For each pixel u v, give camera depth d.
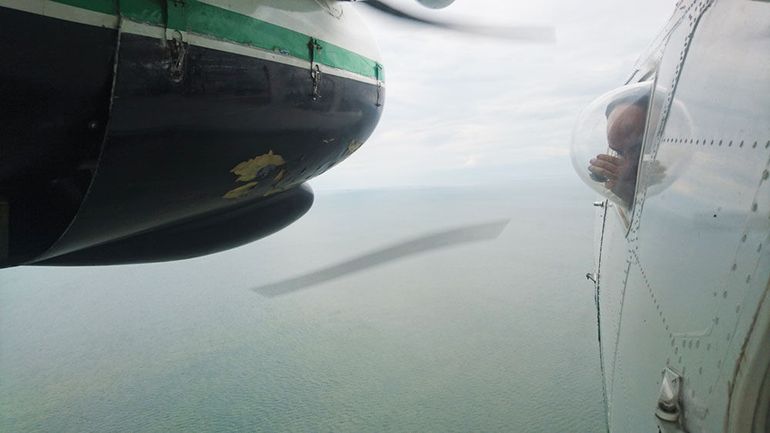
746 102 1.15
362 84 3.59
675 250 1.55
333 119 3.36
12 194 2.20
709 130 1.37
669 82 1.88
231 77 2.37
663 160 1.77
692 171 1.46
